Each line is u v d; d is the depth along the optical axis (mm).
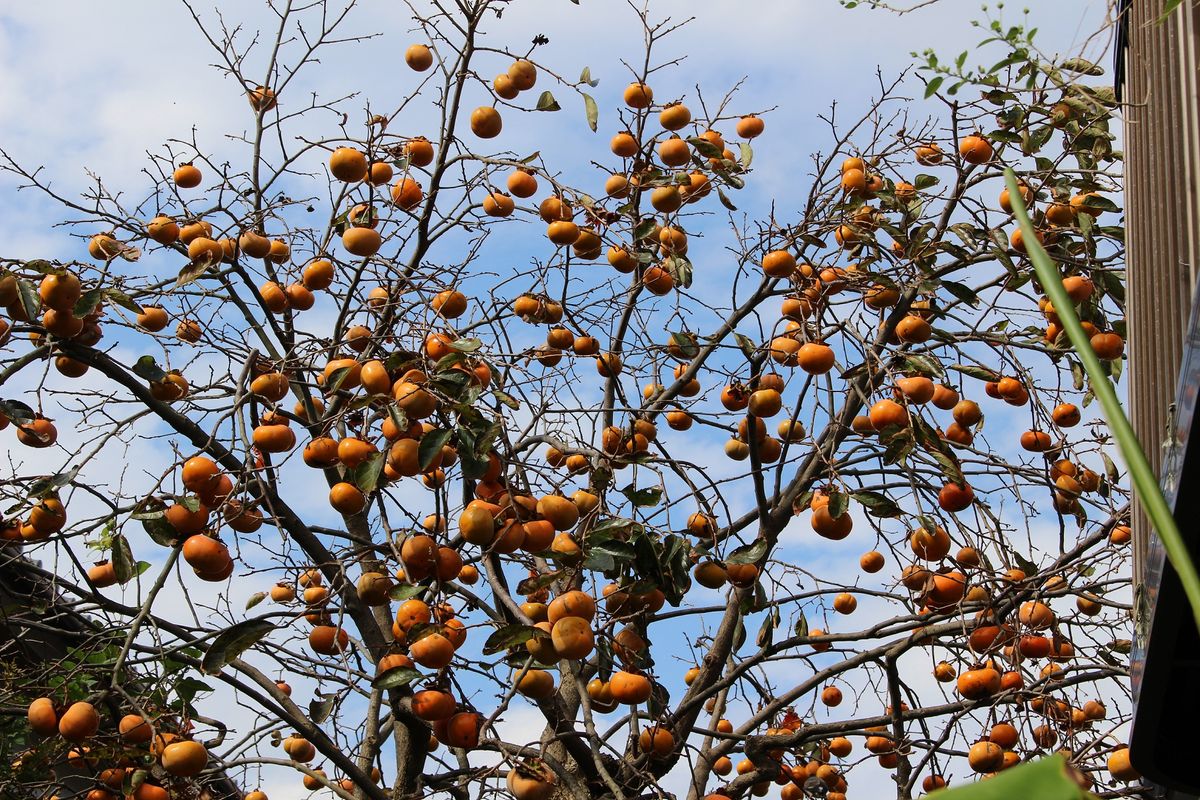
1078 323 905
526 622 3963
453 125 5141
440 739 3793
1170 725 2473
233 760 4355
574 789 4297
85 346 4438
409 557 3842
